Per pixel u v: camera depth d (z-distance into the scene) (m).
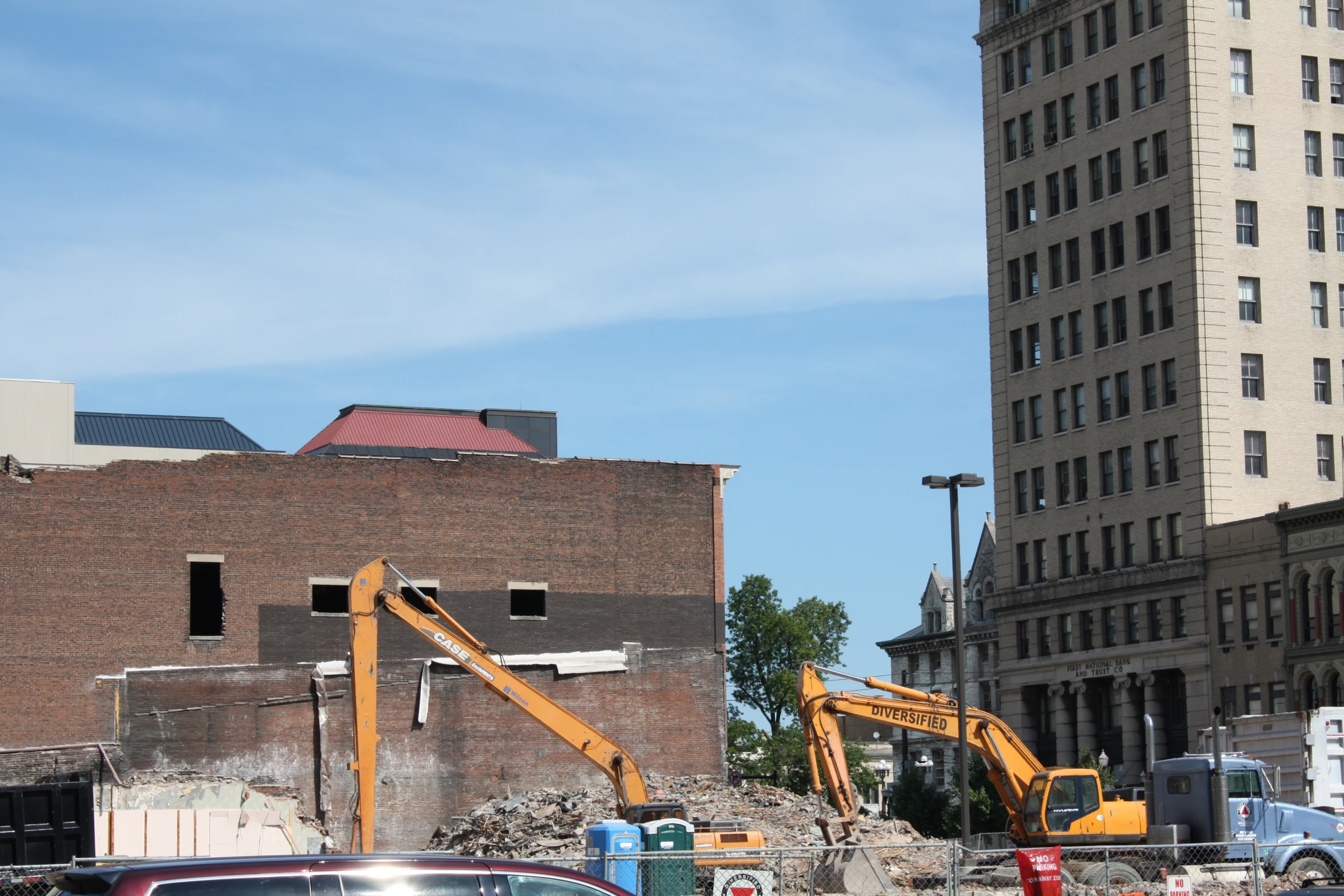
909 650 141.75
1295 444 90.06
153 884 16.50
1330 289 92.12
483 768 64.81
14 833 40.97
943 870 46.84
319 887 17.03
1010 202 103.50
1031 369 101.00
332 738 63.09
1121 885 43.44
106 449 72.00
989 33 104.75
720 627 69.94
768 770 122.69
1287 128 92.06
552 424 86.00
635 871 36.88
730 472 71.62
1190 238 89.88
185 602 62.50
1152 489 91.56
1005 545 102.44
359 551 65.25
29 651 60.12
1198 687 87.25
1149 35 93.44
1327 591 79.75
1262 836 45.12
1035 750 99.81
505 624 66.75
